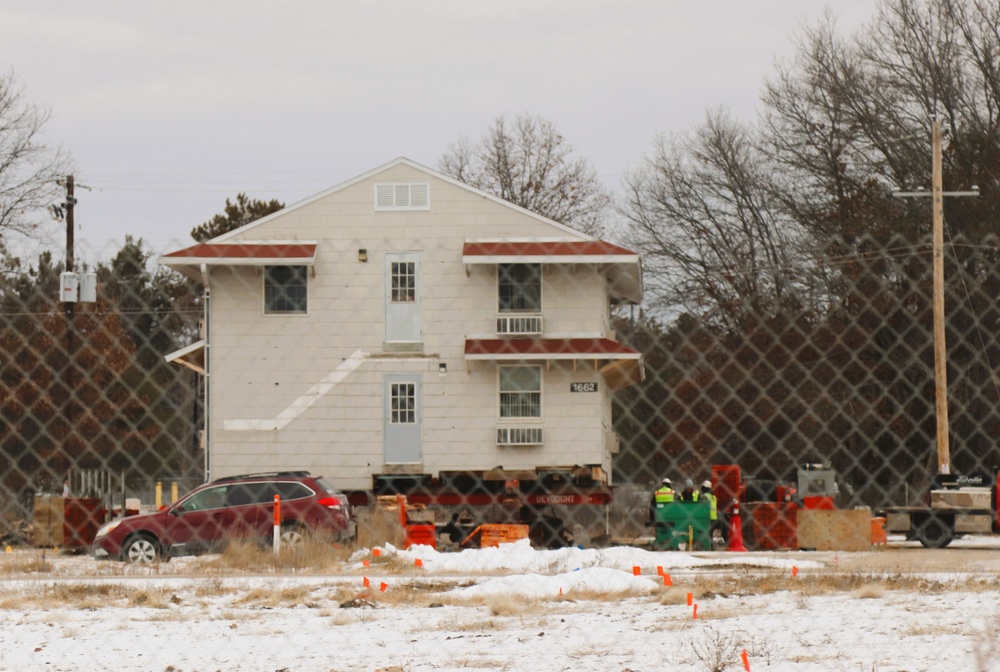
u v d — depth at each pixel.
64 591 28.25
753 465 53.50
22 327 23.59
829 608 24.17
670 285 53.44
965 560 36.66
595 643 20.47
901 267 30.17
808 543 43.75
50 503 44.47
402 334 55.00
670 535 44.91
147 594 27.23
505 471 50.78
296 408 54.28
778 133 71.31
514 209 55.25
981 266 32.94
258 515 40.84
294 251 54.66
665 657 18.69
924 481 49.31
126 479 54.41
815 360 48.69
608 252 52.81
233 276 54.41
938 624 21.22
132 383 46.97
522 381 54.91
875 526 44.91
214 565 36.12
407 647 20.39
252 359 54.28
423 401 54.69
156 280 21.11
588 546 46.50
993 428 45.88
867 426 50.34
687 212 75.06
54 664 18.78
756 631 21.12
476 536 46.50
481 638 21.38
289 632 22.44
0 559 38.78
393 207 55.38
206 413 53.69
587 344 53.50
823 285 30.14
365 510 46.56
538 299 54.69
